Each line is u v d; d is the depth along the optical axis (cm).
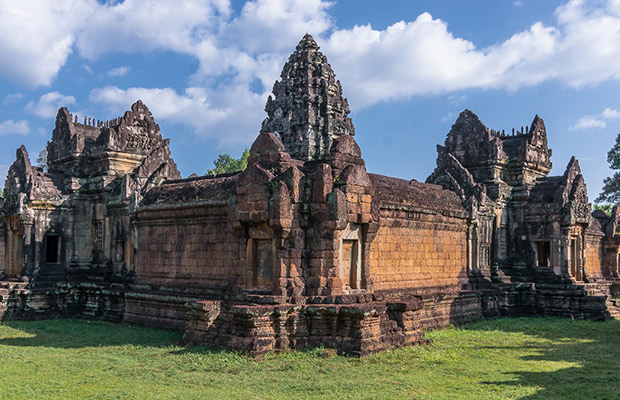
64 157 3130
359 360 1588
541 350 1898
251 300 1758
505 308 2938
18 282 2766
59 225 2939
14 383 1323
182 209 2316
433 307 2406
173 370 1468
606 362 1695
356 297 1767
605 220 3822
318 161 1909
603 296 2883
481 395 1253
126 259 2739
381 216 2202
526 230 3195
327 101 3734
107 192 2912
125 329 2311
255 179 1809
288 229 1750
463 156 3275
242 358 1572
